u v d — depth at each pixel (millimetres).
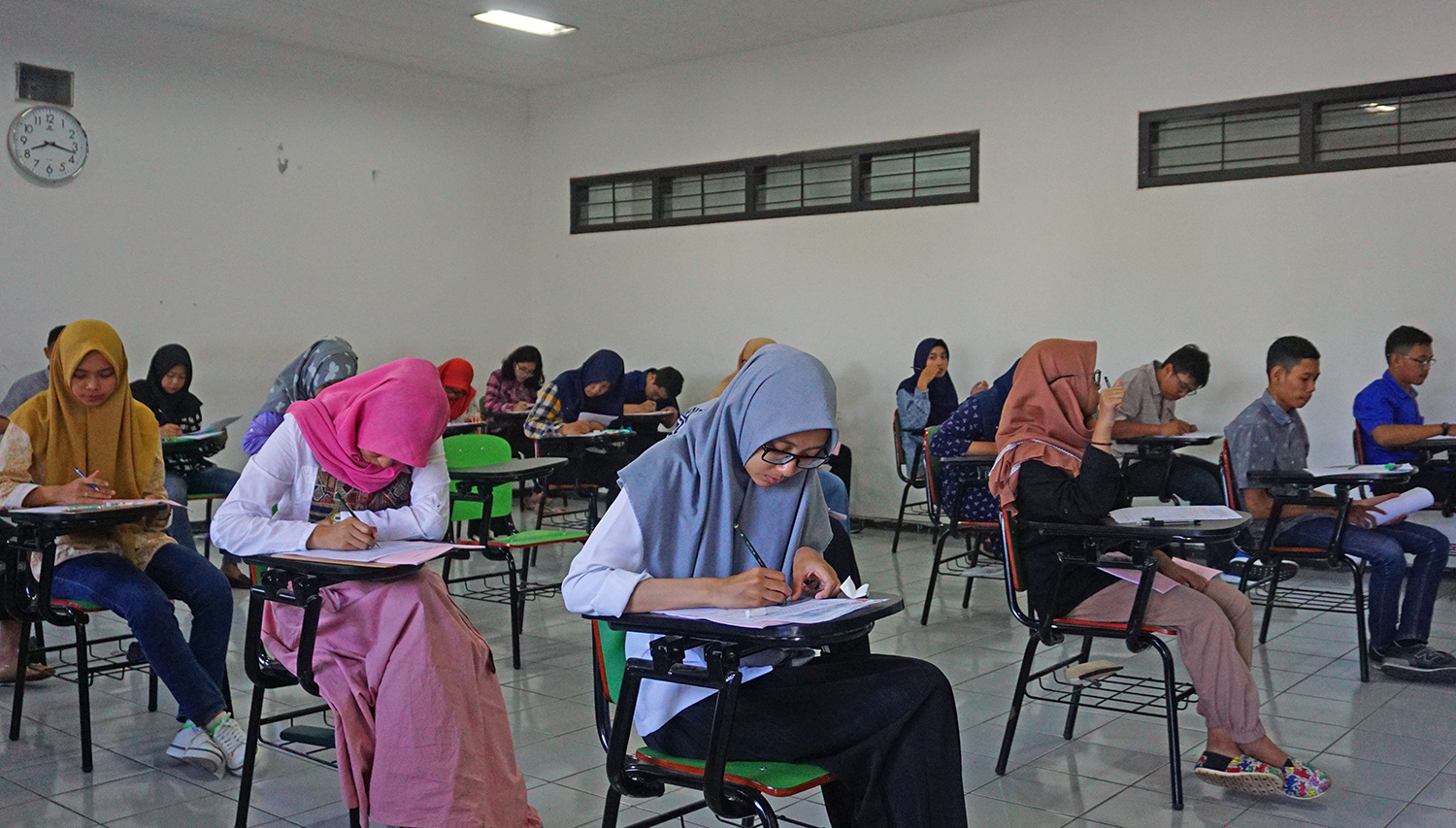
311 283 7641
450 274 8469
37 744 3178
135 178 6758
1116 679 3818
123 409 3201
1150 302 6281
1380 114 5695
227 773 2953
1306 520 3959
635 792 1921
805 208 7527
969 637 4426
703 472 1946
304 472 2539
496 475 4035
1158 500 5770
